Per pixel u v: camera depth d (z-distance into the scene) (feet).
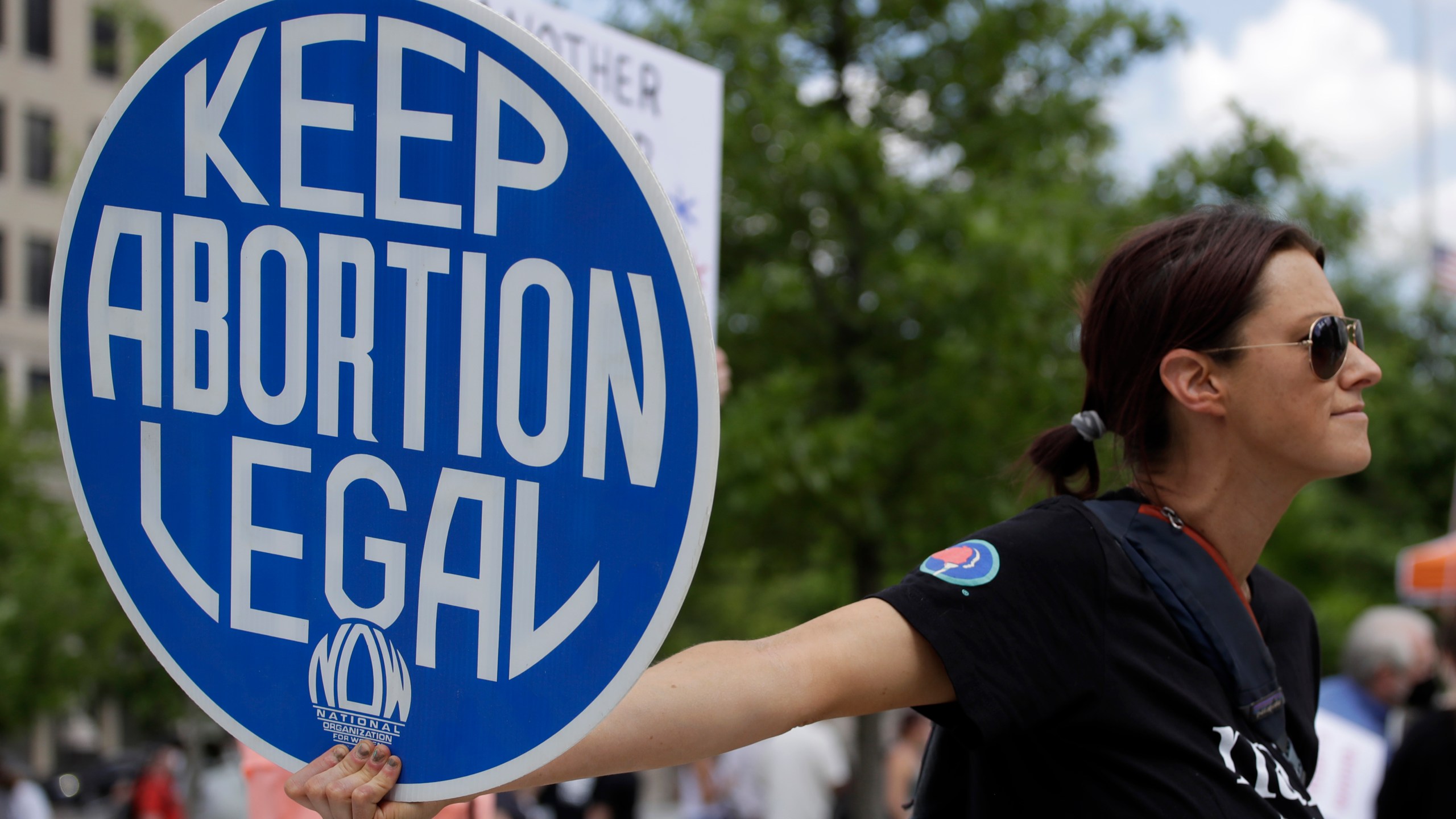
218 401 3.64
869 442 20.08
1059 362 20.83
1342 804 11.85
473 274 3.33
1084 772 3.98
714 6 20.65
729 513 20.24
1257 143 22.08
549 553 3.24
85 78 96.37
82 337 3.81
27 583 37.88
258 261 3.59
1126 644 4.03
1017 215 20.49
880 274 21.29
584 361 3.21
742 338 21.54
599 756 3.39
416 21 3.38
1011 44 22.09
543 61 3.24
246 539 3.60
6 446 47.24
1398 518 53.21
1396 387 55.01
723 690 3.51
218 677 3.62
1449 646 12.85
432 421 3.38
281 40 3.55
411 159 3.40
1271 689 4.25
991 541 4.08
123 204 3.76
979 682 3.81
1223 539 4.50
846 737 28.66
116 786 68.23
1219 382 4.40
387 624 3.42
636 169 3.15
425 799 3.36
